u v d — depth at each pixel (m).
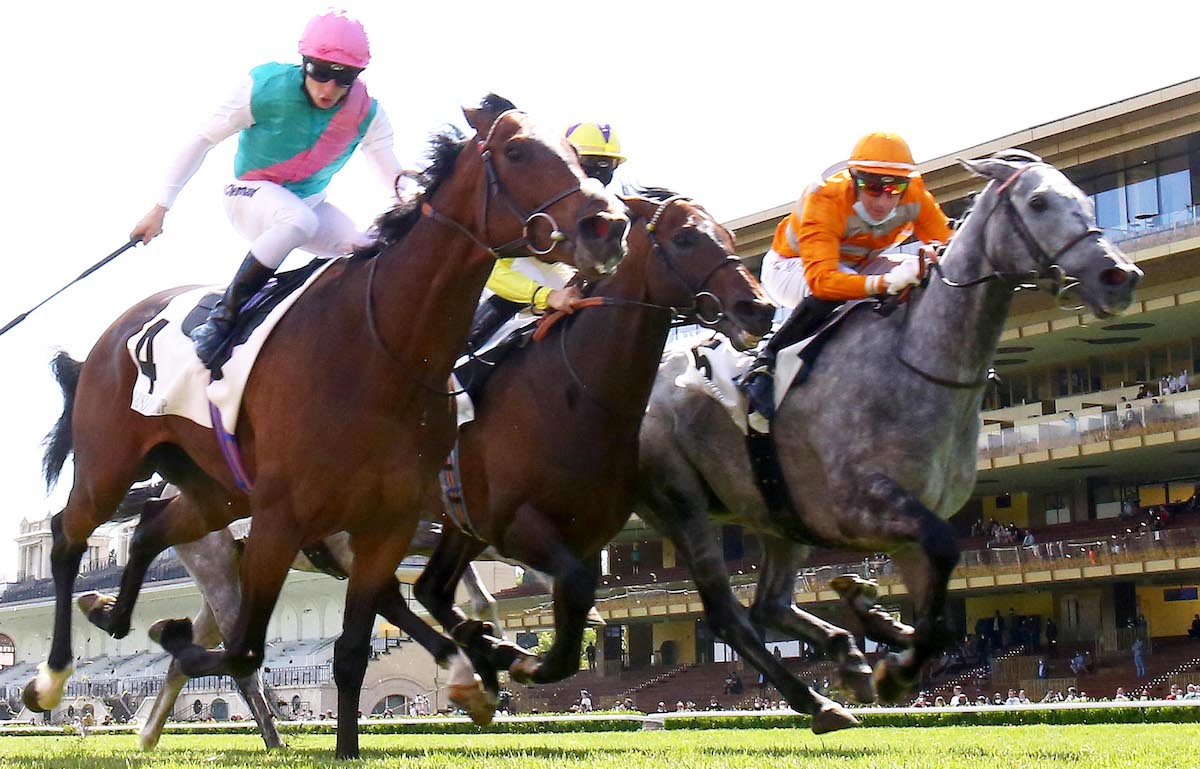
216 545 13.68
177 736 21.62
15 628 90.06
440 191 9.27
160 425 10.66
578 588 10.76
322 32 10.31
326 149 10.84
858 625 12.05
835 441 10.98
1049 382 54.81
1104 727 18.08
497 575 76.69
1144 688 42.56
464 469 11.57
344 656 9.56
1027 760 9.86
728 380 11.62
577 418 10.96
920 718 21.55
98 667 78.19
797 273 12.56
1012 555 48.25
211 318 10.04
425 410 9.32
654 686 57.34
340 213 11.36
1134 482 52.03
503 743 15.74
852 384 10.98
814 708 11.48
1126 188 48.69
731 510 12.05
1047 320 49.69
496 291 11.48
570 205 8.67
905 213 12.14
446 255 9.14
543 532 10.98
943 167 47.44
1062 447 48.28
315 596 73.38
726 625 11.95
